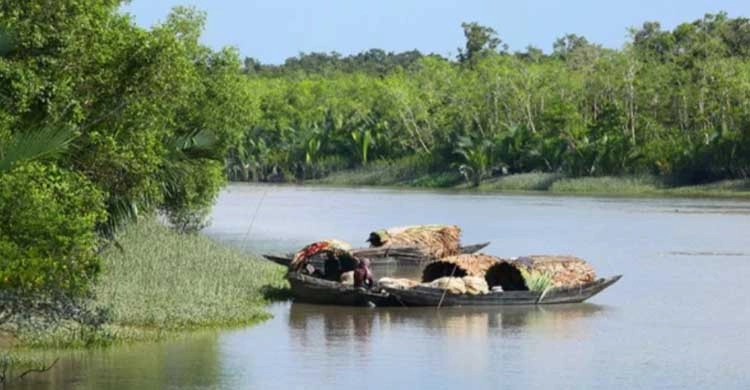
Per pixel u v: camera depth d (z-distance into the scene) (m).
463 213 198.00
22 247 55.56
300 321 82.62
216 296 84.25
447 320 84.69
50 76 65.12
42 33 64.50
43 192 57.03
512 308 90.44
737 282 107.69
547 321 85.19
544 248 138.62
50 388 60.31
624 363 70.88
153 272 90.06
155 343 71.81
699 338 79.12
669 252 134.25
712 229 164.25
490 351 73.88
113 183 71.00
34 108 62.81
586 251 135.38
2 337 68.50
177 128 98.44
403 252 120.56
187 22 107.69
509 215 193.12
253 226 167.88
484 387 64.19
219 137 107.69
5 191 55.38
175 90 71.88
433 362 70.25
